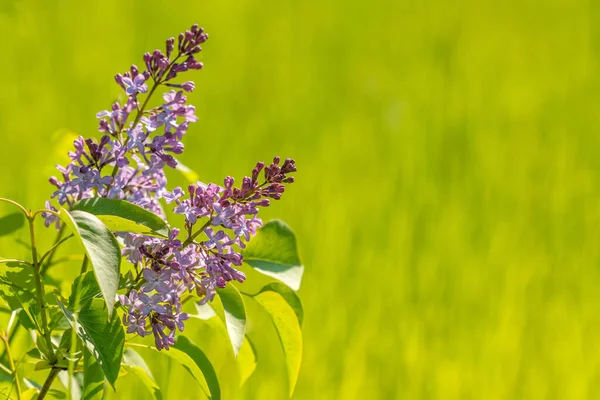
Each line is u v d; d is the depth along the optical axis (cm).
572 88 1494
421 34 1694
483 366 748
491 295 850
